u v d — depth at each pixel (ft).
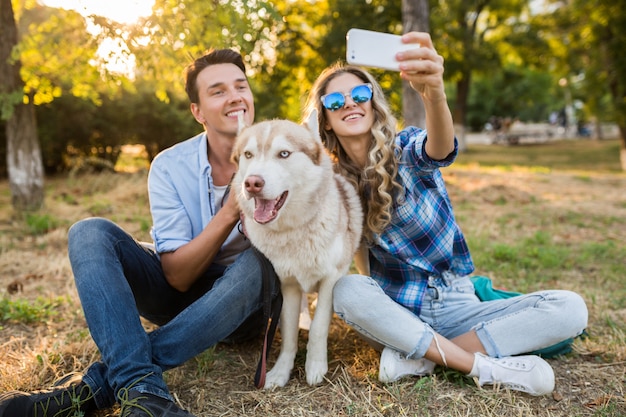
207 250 3.42
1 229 8.55
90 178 14.42
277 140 3.26
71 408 2.83
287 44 17.26
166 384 3.17
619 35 20.29
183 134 17.79
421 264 3.67
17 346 3.97
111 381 2.83
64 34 7.68
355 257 4.28
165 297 3.70
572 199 11.88
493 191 12.24
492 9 31.12
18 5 10.29
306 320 4.33
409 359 3.37
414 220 3.60
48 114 16.90
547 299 3.38
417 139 3.48
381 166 3.51
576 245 7.60
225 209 3.44
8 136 9.70
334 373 3.52
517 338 3.36
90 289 2.96
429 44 3.04
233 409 3.13
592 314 4.64
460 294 3.76
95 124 17.37
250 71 16.31
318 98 3.89
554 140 46.73
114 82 7.47
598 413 2.96
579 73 27.07
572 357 3.77
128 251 3.36
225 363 3.74
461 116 33.45
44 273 5.96
